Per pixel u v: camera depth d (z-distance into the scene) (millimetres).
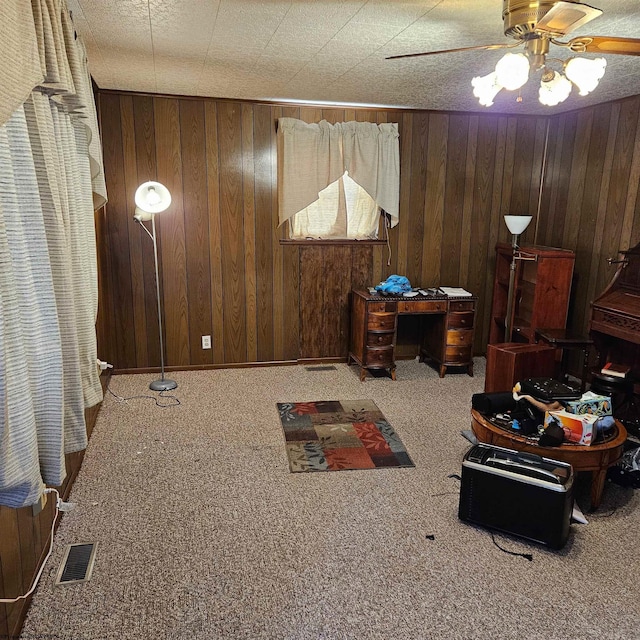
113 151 4348
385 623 1923
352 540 2398
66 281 1942
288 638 1847
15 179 1591
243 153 4594
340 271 4992
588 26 2609
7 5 1339
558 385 2828
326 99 4445
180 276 4672
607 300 3766
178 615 1938
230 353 4910
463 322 4684
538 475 2346
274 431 3549
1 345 1328
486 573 2199
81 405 2051
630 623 1945
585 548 2381
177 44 2953
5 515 1740
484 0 2262
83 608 1963
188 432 3510
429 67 3365
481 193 5090
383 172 4789
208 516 2566
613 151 4258
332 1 2301
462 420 3783
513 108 4680
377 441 3422
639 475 2902
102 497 2709
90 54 3164
